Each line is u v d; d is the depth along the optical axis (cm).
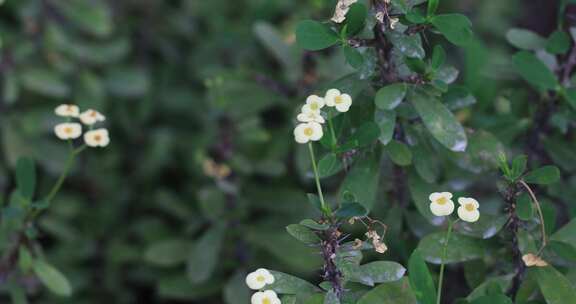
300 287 69
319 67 97
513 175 70
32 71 106
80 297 110
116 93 121
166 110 128
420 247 74
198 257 97
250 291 98
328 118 72
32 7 108
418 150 77
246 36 117
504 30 126
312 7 99
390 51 73
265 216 103
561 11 80
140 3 127
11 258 86
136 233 115
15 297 87
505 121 85
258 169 101
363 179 75
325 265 69
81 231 113
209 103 105
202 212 107
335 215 68
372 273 68
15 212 81
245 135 100
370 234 69
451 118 73
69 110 80
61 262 108
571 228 72
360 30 70
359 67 71
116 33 125
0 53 105
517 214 70
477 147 78
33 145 109
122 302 112
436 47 71
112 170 119
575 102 79
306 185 104
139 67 125
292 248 97
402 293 69
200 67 124
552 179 69
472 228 74
